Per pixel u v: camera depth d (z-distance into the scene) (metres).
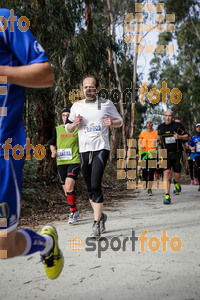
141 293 2.49
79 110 4.52
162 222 5.34
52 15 8.93
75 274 2.96
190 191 10.51
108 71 10.14
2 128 1.76
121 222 5.44
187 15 23.55
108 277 2.86
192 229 4.74
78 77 9.53
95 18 15.91
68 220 5.66
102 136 4.45
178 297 2.40
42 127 9.26
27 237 2.04
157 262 3.26
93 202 4.38
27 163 7.57
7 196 1.76
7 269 3.14
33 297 2.46
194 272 2.93
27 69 1.68
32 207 6.70
